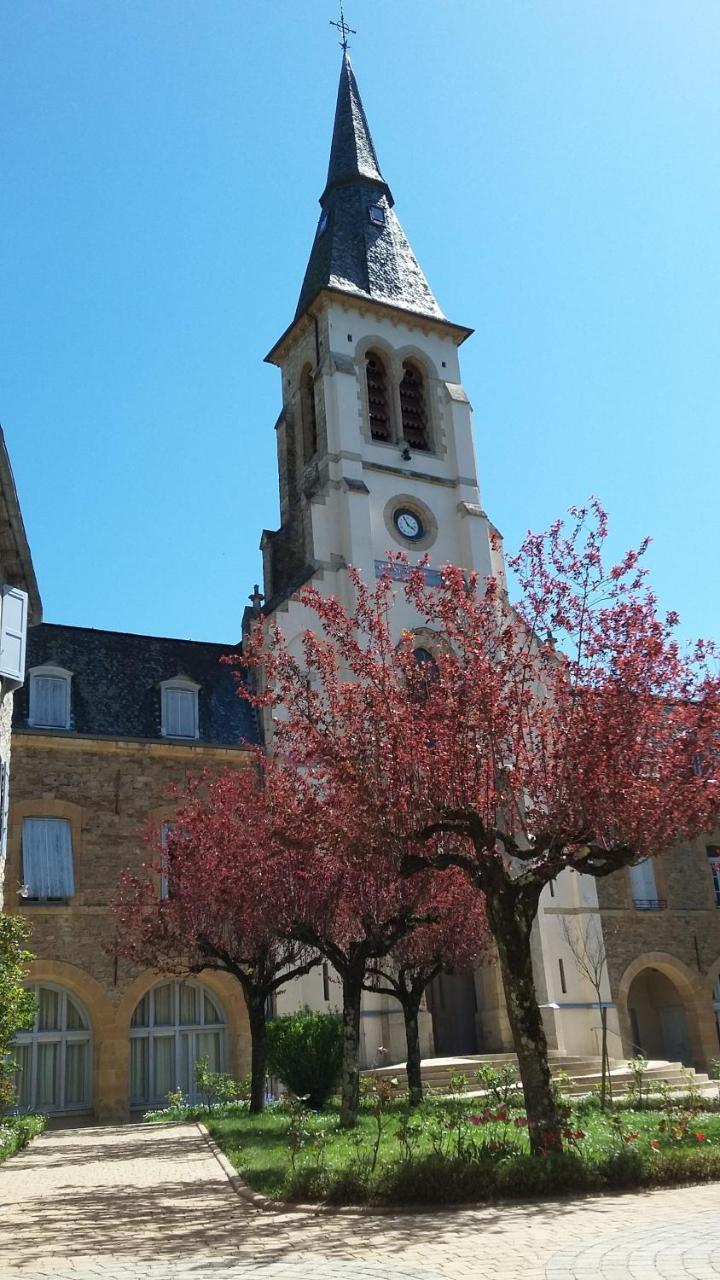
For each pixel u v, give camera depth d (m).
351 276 36.50
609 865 13.37
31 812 25.31
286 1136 14.98
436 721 13.54
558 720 13.75
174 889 20.73
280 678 15.98
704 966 31.56
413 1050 20.66
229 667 30.55
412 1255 7.54
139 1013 25.67
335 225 38.16
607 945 30.14
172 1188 12.16
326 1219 9.40
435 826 13.07
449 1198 9.81
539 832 13.17
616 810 12.62
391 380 35.41
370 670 14.20
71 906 24.91
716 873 32.97
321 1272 7.09
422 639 30.86
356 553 31.41
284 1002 25.72
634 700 13.04
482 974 28.66
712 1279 6.41
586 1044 28.62
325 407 33.69
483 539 33.78
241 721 28.97
